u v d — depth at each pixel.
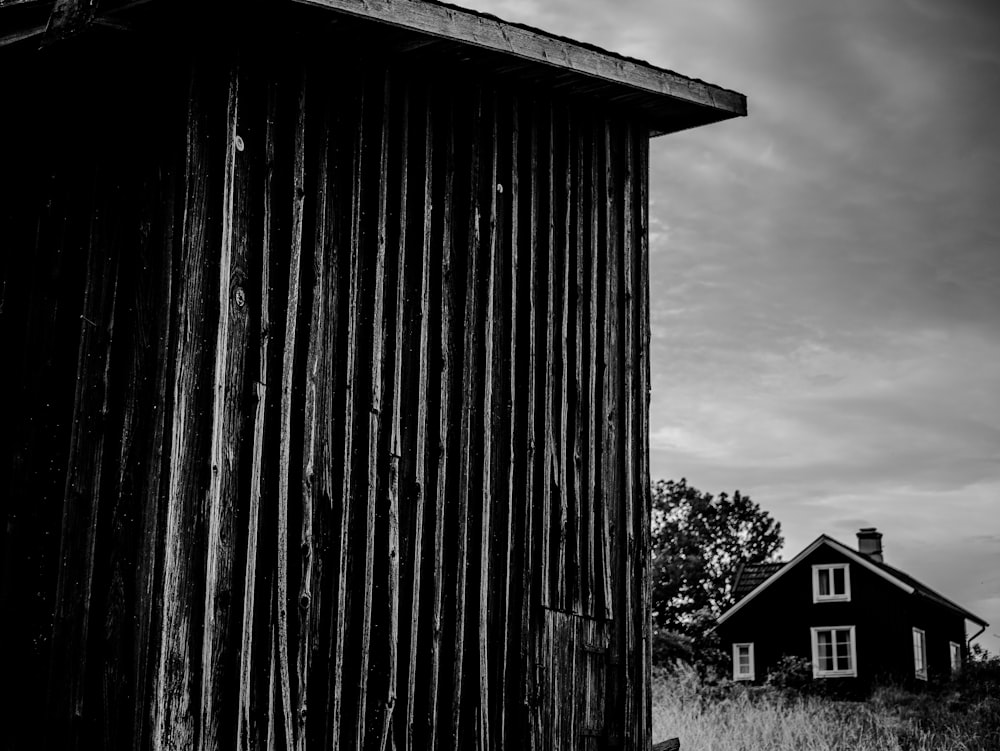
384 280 7.12
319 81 7.01
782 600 36.53
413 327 7.23
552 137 8.18
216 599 6.20
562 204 8.16
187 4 6.47
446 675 7.10
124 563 6.32
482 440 7.46
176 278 6.39
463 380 7.41
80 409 6.83
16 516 7.08
